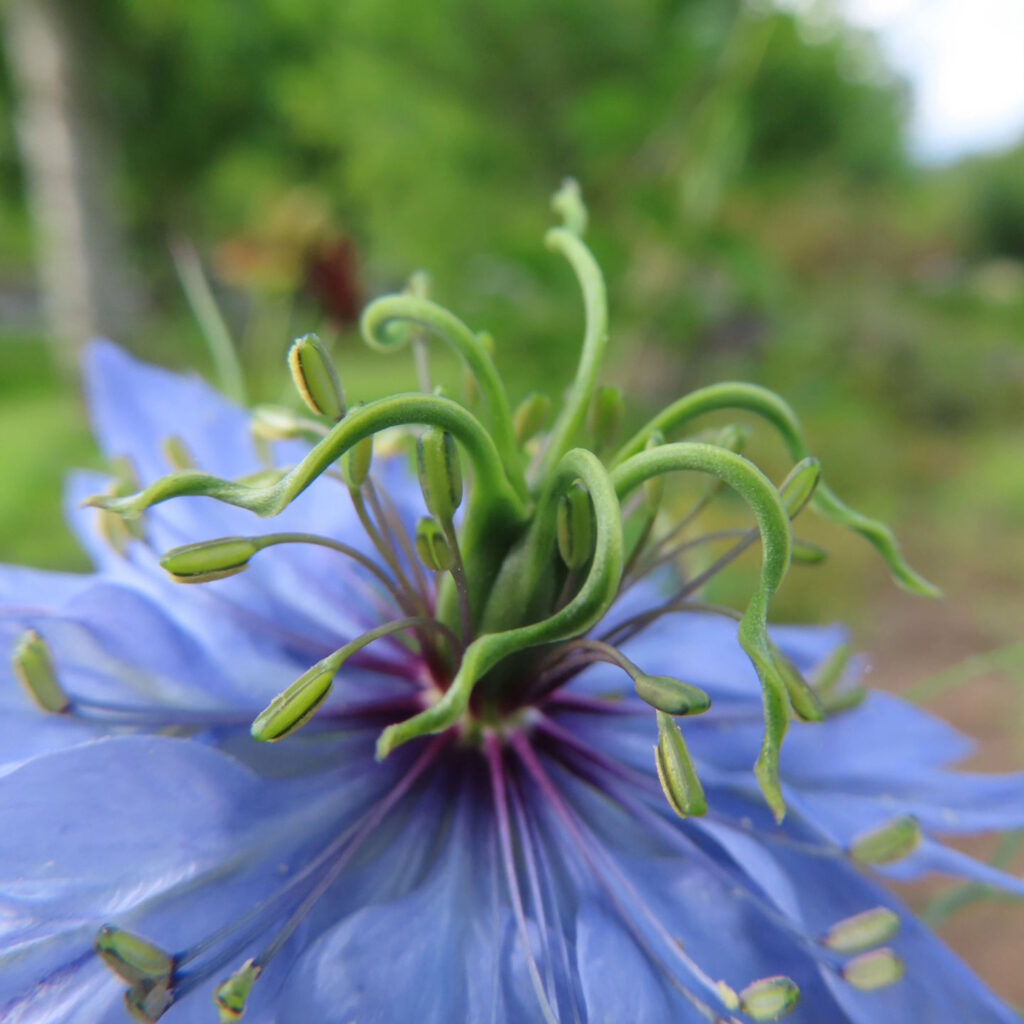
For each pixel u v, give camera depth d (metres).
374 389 0.23
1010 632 0.19
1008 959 0.11
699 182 0.15
